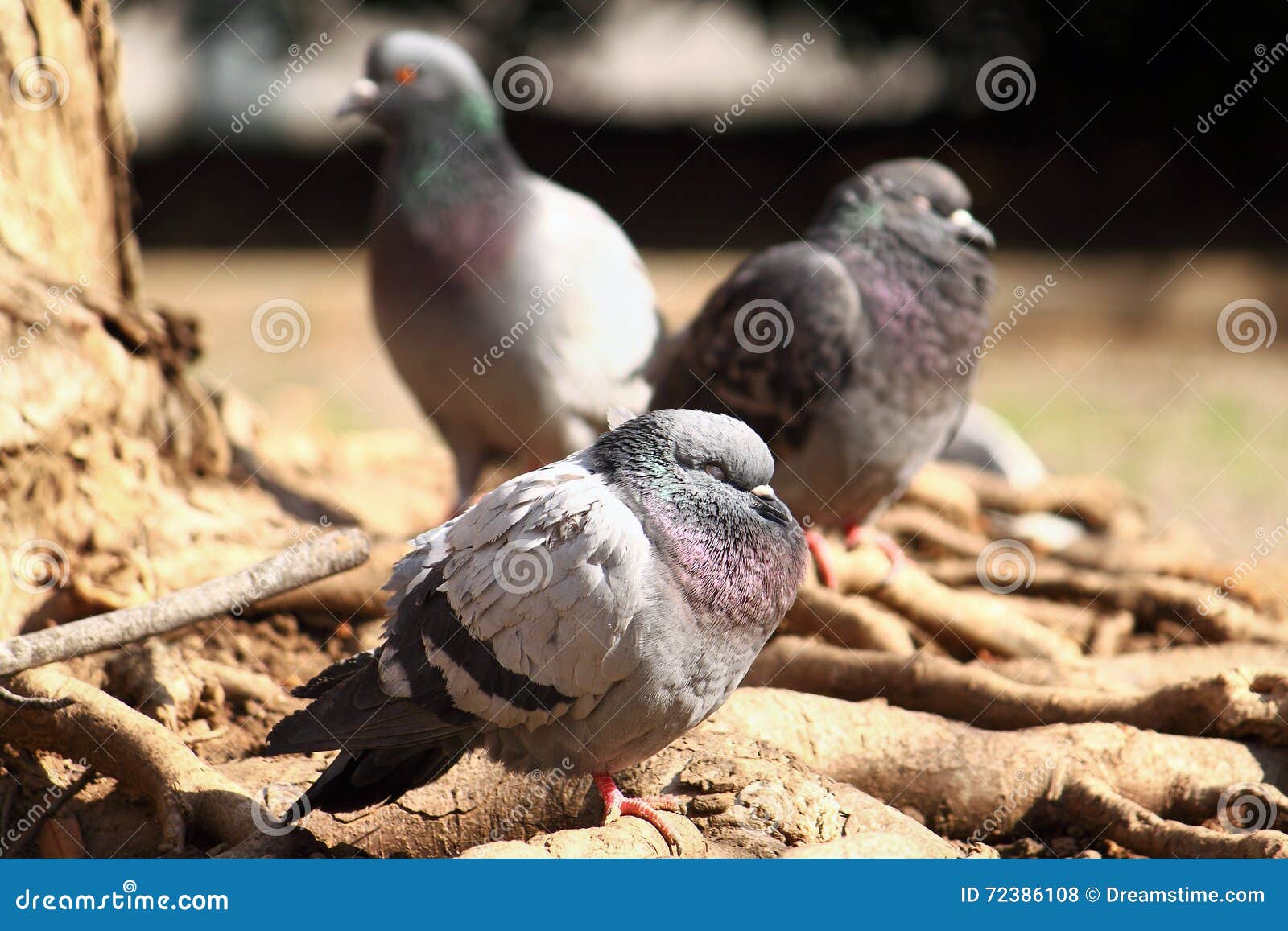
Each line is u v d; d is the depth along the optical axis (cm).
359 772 436
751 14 2714
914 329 689
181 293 2011
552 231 731
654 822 436
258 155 2944
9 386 592
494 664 419
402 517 904
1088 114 2552
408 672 429
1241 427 1471
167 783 466
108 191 764
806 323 681
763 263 710
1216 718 527
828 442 700
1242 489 1245
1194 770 512
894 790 516
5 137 656
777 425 702
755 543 431
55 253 691
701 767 463
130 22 2797
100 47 744
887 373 688
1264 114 2383
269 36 2627
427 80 736
